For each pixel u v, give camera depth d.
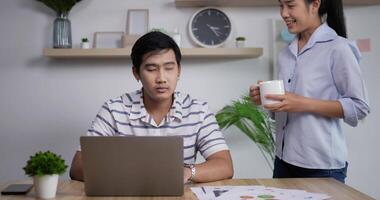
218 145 1.37
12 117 2.54
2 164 2.55
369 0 2.38
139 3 2.50
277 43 2.48
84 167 1.02
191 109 1.44
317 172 1.48
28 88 2.53
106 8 2.50
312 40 1.52
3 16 2.53
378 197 2.50
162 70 1.28
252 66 2.50
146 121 1.39
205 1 2.38
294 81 1.55
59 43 2.38
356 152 2.50
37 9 2.52
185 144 1.40
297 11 1.48
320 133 1.47
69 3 2.37
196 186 1.16
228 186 1.16
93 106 2.52
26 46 2.52
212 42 2.45
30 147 2.54
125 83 2.52
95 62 2.51
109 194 1.03
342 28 1.54
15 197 1.04
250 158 2.52
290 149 1.53
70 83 2.52
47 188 1.02
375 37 2.47
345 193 1.07
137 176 1.02
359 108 1.41
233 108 2.29
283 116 1.58
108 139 1.00
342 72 1.44
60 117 2.53
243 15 2.50
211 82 2.50
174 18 2.50
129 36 2.40
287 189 1.11
